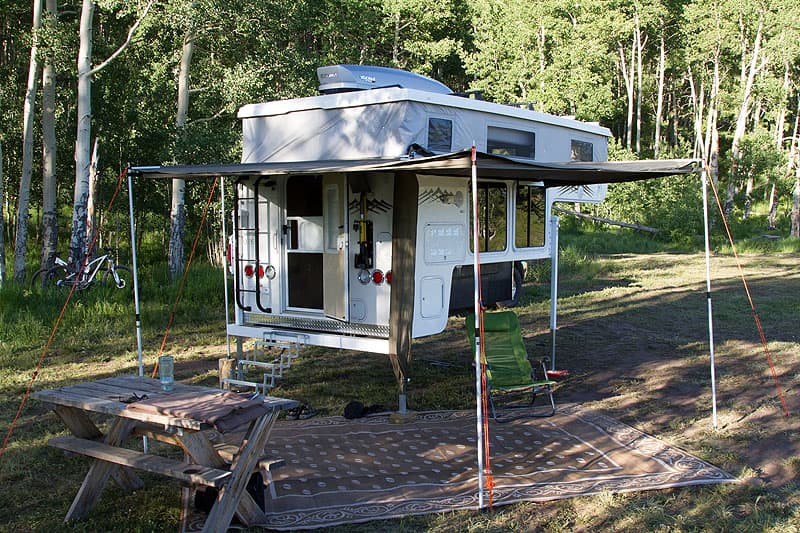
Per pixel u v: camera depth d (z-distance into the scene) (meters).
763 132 38.09
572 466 5.57
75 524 4.55
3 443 6.01
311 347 10.04
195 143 15.26
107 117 17.47
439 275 7.11
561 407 7.18
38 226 22.55
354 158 7.14
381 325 7.01
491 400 6.78
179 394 4.48
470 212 7.54
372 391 7.82
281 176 7.63
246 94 14.96
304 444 6.01
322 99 7.32
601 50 32.16
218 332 10.83
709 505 4.82
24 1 17.89
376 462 5.62
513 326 7.60
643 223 29.81
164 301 12.73
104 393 4.64
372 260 7.02
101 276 14.43
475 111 7.55
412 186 6.61
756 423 6.57
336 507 4.78
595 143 9.81
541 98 30.58
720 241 28.14
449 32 35.22
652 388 7.86
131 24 17.30
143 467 4.23
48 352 9.37
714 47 36.41
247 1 14.50
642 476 5.32
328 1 23.94
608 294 14.98
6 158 19.12
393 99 6.84
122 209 19.30
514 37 31.66
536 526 4.52
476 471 5.46
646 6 37.22
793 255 24.19
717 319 12.09
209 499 4.59
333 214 7.29
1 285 12.35
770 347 9.77
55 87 16.02
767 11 34.38
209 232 20.38
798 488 5.14
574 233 30.50
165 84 17.94
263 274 7.83
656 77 45.59
